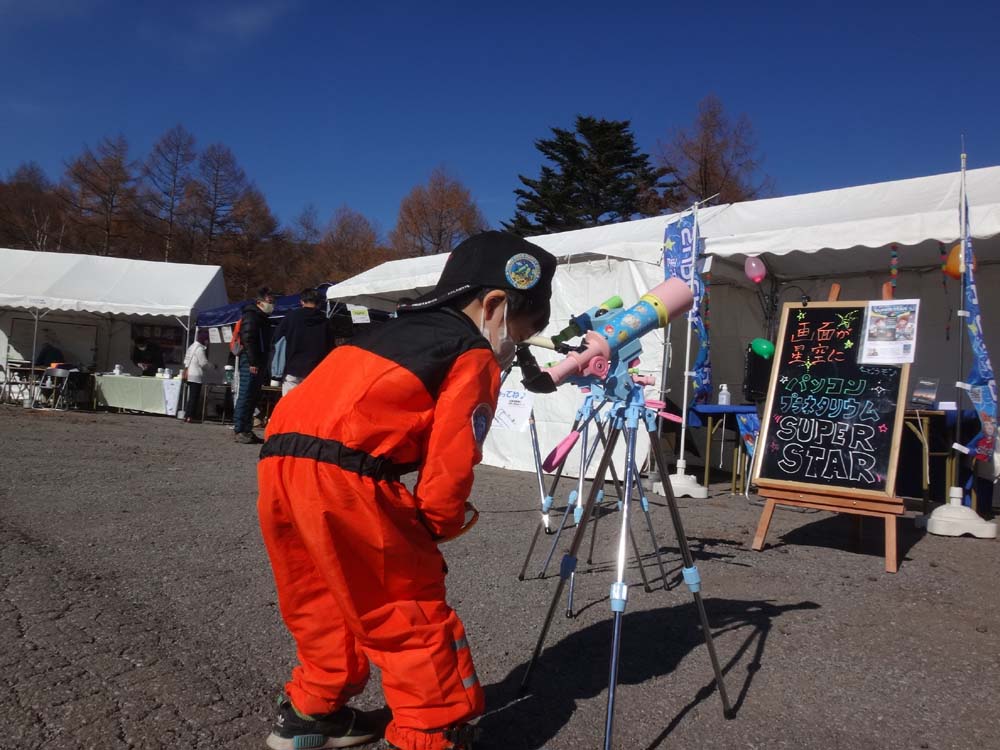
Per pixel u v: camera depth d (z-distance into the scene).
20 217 57.38
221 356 17.41
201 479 6.92
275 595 3.60
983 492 6.84
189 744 2.18
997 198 6.61
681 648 3.12
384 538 1.79
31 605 3.23
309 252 61.00
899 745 2.35
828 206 8.18
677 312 2.60
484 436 1.90
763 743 2.33
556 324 8.42
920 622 3.52
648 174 42.06
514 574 4.20
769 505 4.98
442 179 54.56
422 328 1.93
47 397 15.98
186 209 58.47
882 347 4.98
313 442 1.81
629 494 2.36
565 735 2.34
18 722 2.23
